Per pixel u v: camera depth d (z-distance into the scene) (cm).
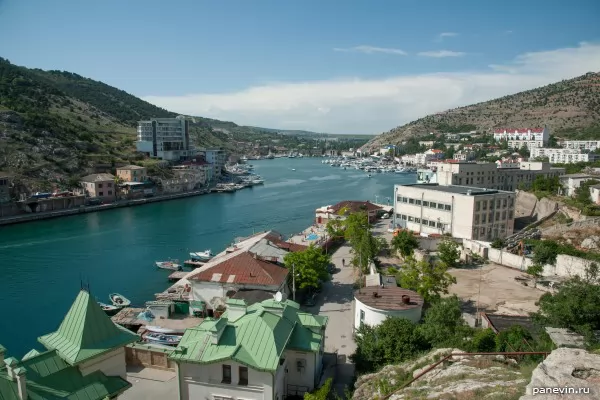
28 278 9000
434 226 11475
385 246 10181
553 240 8988
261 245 7931
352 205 14775
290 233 13288
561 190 13575
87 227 14038
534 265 7688
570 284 4112
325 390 3328
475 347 3659
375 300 4981
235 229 13862
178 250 11238
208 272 6619
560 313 3753
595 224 9288
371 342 4028
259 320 3509
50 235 12812
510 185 17550
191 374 3362
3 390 2353
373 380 3247
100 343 2838
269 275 6475
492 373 2572
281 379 3509
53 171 18462
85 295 2942
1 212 14762
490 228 10838
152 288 8469
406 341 3875
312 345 3678
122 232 13312
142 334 5822
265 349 3309
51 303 7694
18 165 17525
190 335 3638
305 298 7019
